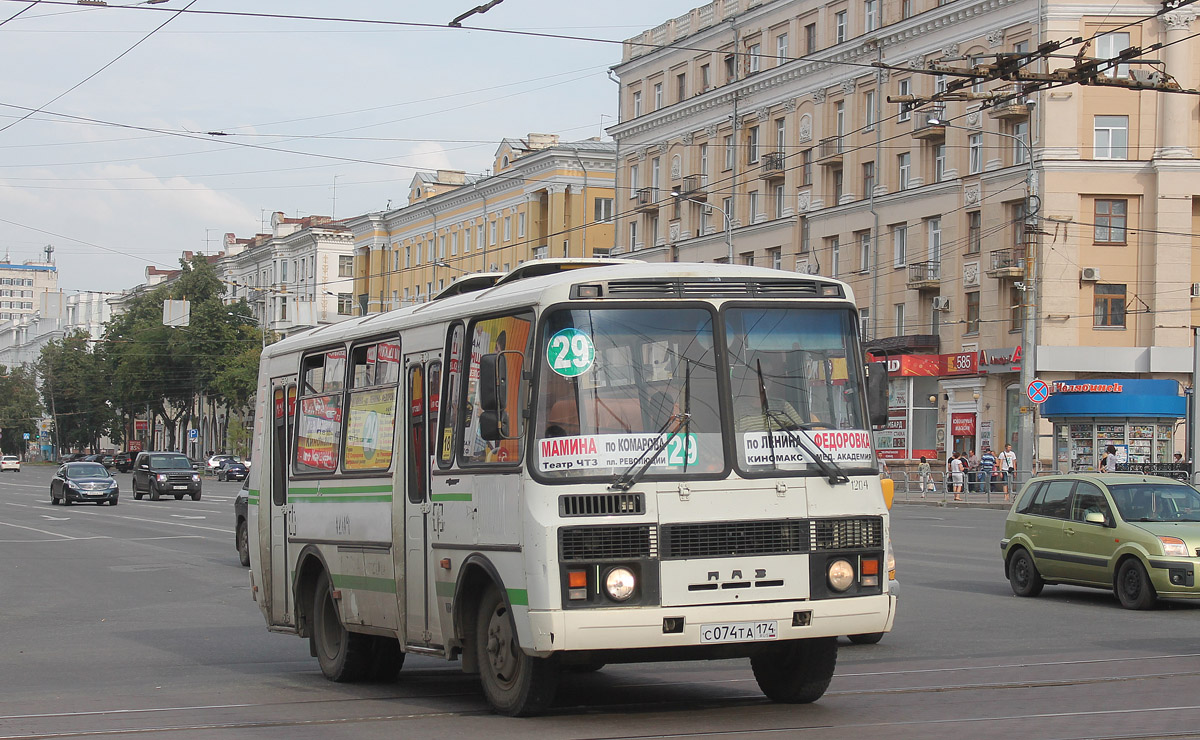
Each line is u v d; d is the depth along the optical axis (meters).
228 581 21.05
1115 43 45.09
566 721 8.60
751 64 59.50
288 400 12.30
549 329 8.19
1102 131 45.44
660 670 11.43
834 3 54.72
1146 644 12.32
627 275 8.35
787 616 8.09
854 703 9.12
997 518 35.22
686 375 8.24
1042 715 8.42
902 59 51.06
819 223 55.56
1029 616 14.76
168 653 13.28
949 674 10.45
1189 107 44.84
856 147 53.53
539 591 7.84
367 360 10.70
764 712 8.82
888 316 52.22
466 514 8.80
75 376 126.75
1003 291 46.94
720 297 8.44
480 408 8.45
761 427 8.28
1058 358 45.22
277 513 12.34
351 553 10.64
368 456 10.47
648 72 66.81
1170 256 44.84
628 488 7.94
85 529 34.12
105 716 9.24
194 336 101.25
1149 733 7.77
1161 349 44.88
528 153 77.88
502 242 79.19
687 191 63.19
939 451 49.62
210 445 114.81
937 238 50.06
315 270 101.00
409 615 9.69
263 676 11.56
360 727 8.65
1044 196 45.19
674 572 7.93
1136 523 15.65
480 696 10.05
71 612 17.17
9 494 59.91
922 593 17.22
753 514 8.12
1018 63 19.59
